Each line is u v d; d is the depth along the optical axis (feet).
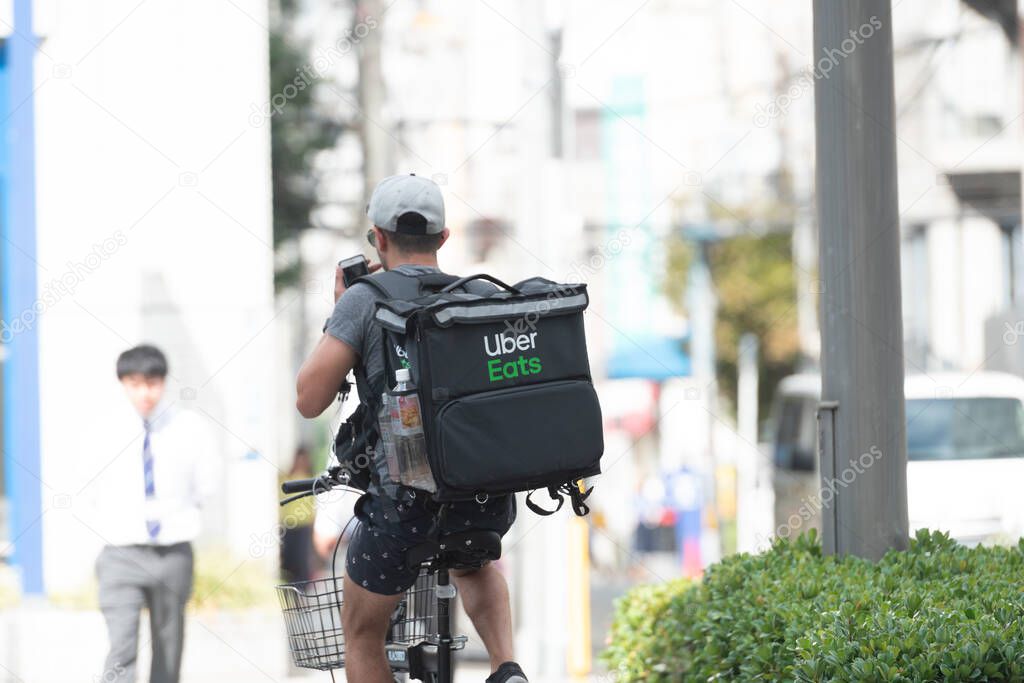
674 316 141.49
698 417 115.03
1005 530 57.21
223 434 62.28
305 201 114.11
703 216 142.61
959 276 116.06
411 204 21.95
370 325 20.98
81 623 54.39
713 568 31.58
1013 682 20.84
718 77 144.05
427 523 20.68
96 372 61.16
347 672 21.70
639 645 33.55
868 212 31.22
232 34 63.05
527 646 58.59
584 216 136.87
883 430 31.32
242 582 59.67
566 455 20.47
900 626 22.41
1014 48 115.55
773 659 24.20
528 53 64.44
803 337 146.10
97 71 62.08
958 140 116.78
